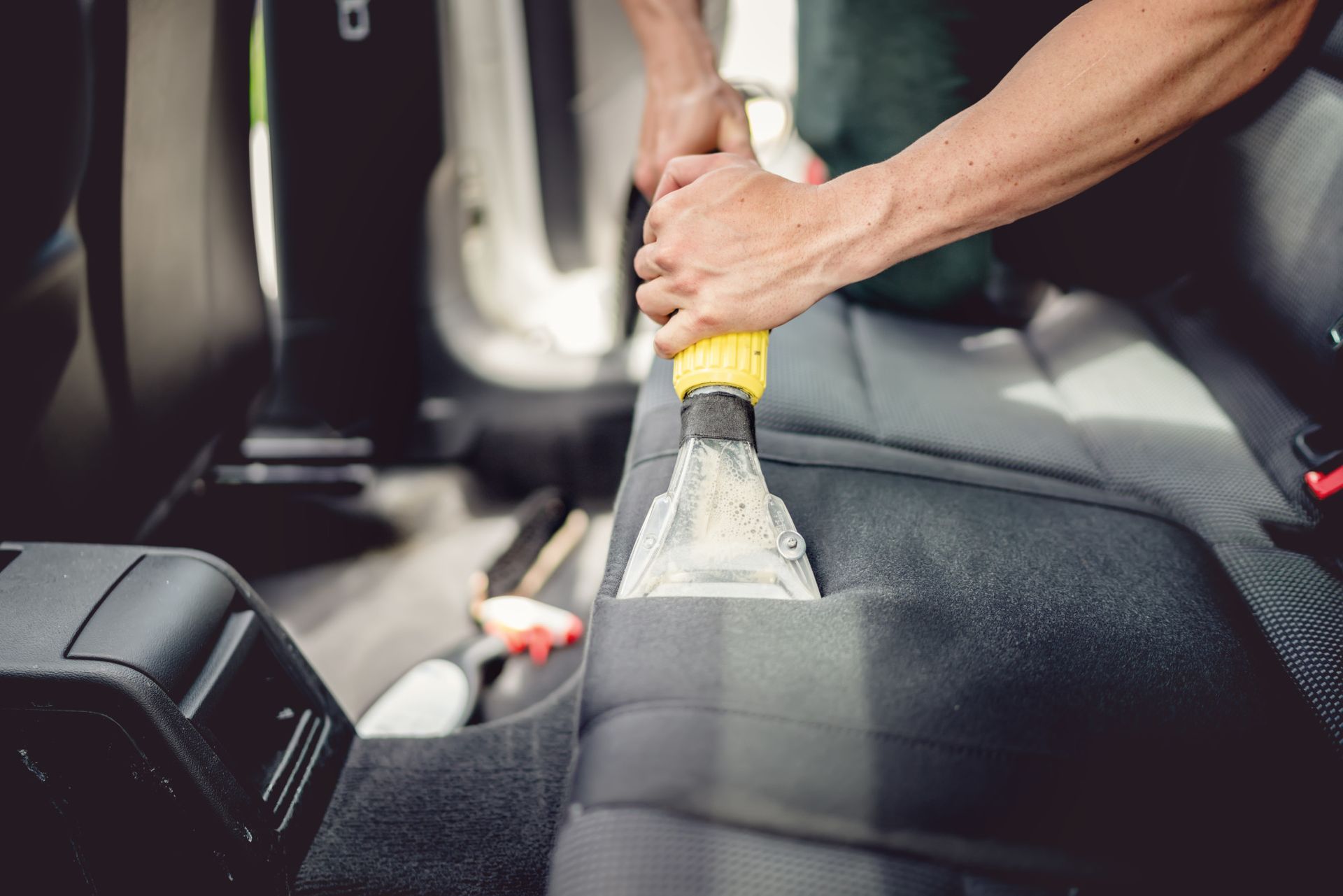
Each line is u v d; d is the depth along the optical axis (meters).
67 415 0.86
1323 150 0.74
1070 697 0.50
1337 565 0.69
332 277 1.40
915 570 0.58
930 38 0.81
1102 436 0.81
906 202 0.58
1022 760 0.45
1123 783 0.46
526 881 0.78
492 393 1.55
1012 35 0.81
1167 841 0.44
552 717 1.00
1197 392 0.86
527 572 1.30
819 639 0.50
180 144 0.95
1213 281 0.89
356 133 1.33
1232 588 0.66
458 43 1.45
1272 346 0.81
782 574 0.55
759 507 0.57
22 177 0.74
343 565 1.30
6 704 0.59
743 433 0.59
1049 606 0.57
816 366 0.81
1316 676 0.57
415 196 1.41
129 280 0.90
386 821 0.80
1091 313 0.96
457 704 1.06
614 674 0.48
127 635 0.62
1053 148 0.55
